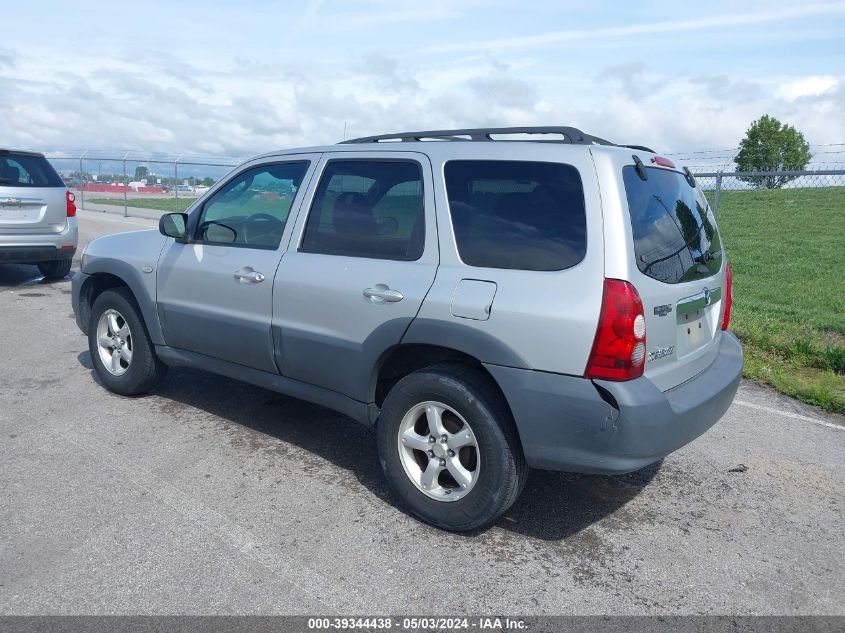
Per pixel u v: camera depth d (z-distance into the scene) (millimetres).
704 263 3779
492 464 3334
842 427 5250
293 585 3029
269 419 4957
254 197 4457
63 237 9945
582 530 3605
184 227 4660
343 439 4656
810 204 23844
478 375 3430
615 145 3545
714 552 3422
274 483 3982
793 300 10984
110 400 5258
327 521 3586
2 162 9391
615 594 3049
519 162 3414
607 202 3148
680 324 3455
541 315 3131
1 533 3355
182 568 3119
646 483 4188
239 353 4438
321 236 4055
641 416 3031
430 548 3375
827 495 4082
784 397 5945
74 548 3248
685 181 3967
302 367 4094
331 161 4129
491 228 3408
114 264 5090
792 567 3305
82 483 3902
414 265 3592
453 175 3586
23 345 6797
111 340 5309
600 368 3041
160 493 3818
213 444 4492
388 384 3961
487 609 2916
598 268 3084
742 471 4395
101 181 26312
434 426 3527
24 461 4164
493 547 3410
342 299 3803
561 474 4277
